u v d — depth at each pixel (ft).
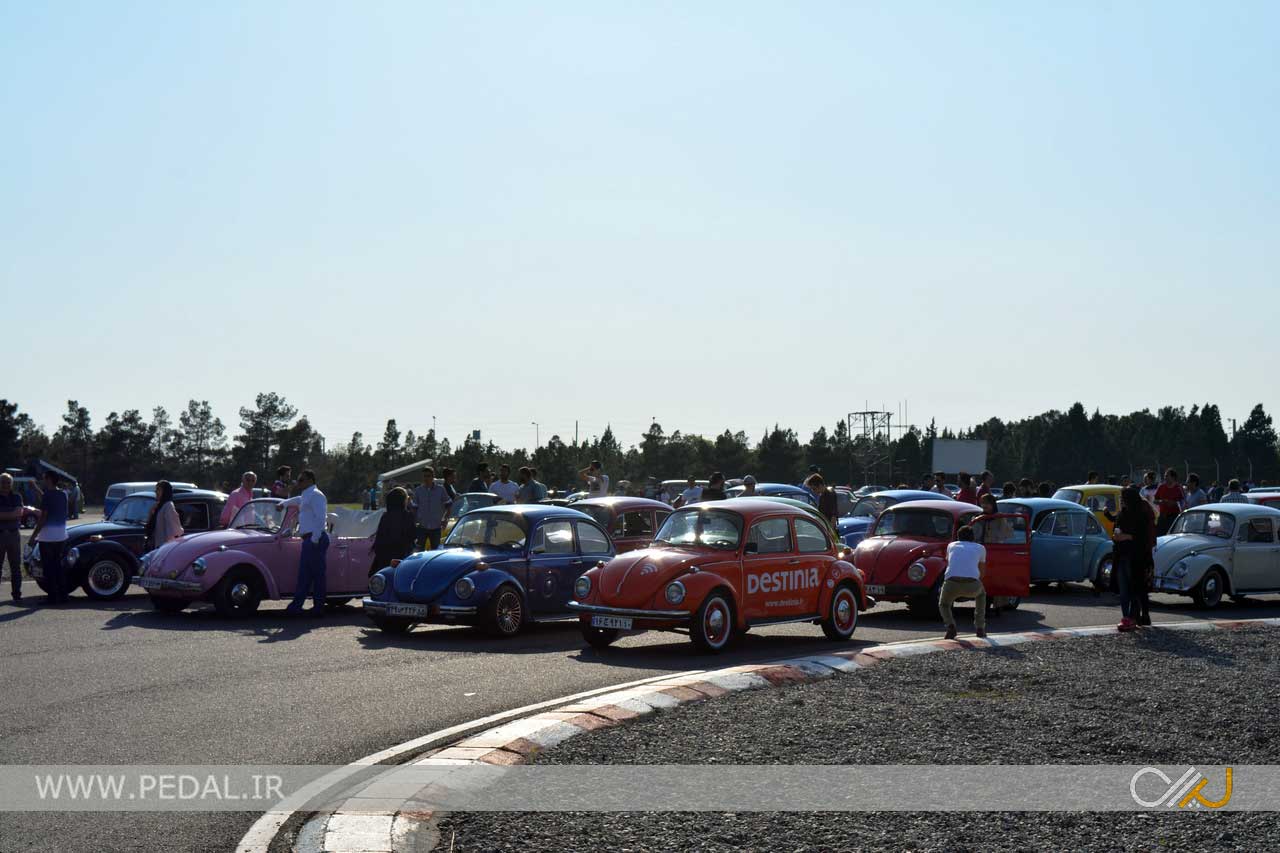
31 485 178.91
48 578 60.29
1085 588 74.74
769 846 18.97
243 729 27.78
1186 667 38.22
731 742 26.23
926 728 28.02
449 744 26.23
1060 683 34.71
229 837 19.24
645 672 37.86
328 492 313.32
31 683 34.01
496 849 18.62
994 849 19.10
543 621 50.85
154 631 47.24
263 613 55.52
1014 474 513.04
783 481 368.07
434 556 48.60
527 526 50.03
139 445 348.18
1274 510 65.92
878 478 355.77
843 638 48.26
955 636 45.83
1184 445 494.18
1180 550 63.00
